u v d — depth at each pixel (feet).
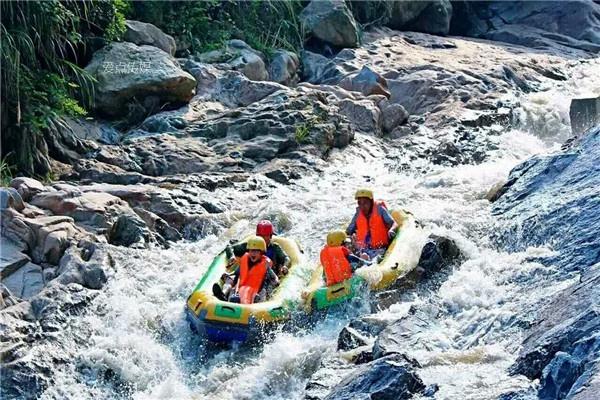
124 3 67.31
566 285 36.45
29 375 37.55
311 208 51.78
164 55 64.64
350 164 59.36
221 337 38.65
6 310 40.09
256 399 36.27
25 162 54.80
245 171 56.80
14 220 45.14
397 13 89.97
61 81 58.75
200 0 74.13
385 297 40.42
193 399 36.83
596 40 94.73
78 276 43.11
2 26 56.34
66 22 60.90
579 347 26.58
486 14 98.89
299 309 39.45
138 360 39.47
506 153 61.87
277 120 60.59
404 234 43.55
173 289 43.78
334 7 80.64
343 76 74.43
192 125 61.57
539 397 26.30
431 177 54.95
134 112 63.00
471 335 35.06
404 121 67.15
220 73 68.59
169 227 49.47
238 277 41.75
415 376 29.25
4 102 55.26
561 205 43.27
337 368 33.50
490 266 40.40
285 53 76.23
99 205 48.16
